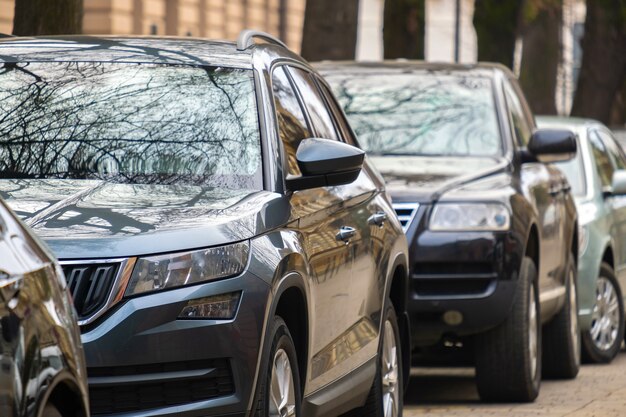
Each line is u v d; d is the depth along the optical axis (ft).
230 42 37.63
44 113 34.45
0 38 37.40
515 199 53.98
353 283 36.63
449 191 53.16
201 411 28.45
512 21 129.08
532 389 53.72
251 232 30.14
